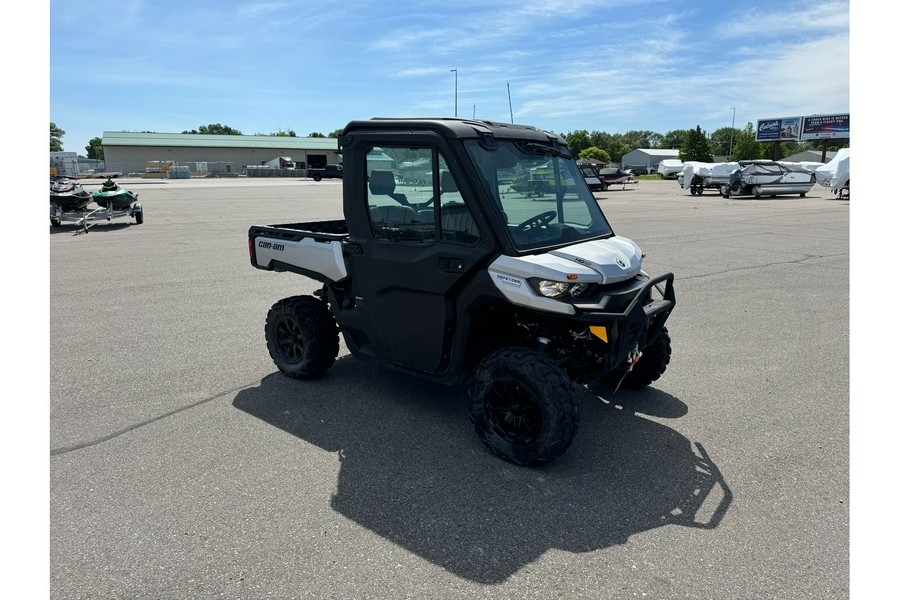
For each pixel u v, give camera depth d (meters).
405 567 2.69
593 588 2.56
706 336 6.26
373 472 3.52
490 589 2.55
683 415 4.34
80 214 15.80
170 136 79.50
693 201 27.98
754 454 3.76
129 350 5.77
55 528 2.96
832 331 6.41
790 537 2.92
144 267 10.23
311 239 4.63
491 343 4.11
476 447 3.83
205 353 5.69
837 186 27.78
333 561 2.73
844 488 3.36
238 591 2.54
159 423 4.18
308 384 4.91
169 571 2.66
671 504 3.21
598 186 34.22
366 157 4.04
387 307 4.12
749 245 12.93
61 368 5.26
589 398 4.66
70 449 3.78
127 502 3.20
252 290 8.45
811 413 4.36
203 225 17.06
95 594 2.51
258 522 3.03
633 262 3.85
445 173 3.68
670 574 2.65
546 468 3.58
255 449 3.80
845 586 2.57
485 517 3.07
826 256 11.42
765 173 28.84
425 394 4.70
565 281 3.33
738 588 2.56
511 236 3.55
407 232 3.93
